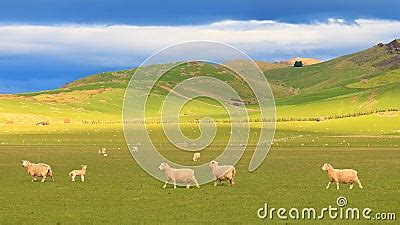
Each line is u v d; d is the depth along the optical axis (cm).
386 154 10269
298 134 18362
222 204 4303
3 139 15725
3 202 4416
